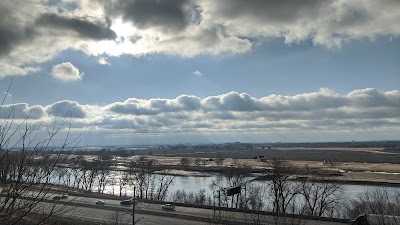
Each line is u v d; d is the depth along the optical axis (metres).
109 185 148.12
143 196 125.25
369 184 146.75
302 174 152.12
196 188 141.88
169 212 75.75
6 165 8.05
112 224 61.34
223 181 157.50
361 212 71.81
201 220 69.06
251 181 132.88
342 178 158.12
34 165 8.49
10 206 7.91
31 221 8.24
